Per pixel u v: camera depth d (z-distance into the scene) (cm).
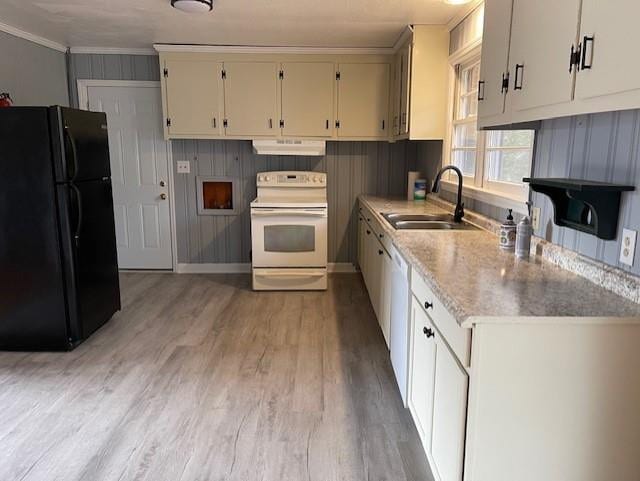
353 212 514
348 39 419
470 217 307
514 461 145
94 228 336
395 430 230
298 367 294
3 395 261
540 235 218
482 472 145
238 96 460
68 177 302
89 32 406
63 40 439
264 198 484
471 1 303
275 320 374
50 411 245
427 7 322
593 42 131
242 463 206
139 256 520
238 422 236
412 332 220
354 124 466
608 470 146
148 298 429
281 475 199
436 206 392
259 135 467
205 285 471
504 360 139
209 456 210
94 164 335
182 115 462
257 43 439
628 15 116
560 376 140
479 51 304
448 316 160
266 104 462
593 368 140
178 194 509
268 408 248
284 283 448
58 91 463
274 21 363
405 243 242
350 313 390
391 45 440
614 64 122
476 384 140
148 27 388
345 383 275
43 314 311
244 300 424
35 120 293
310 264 446
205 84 457
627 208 157
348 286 466
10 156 297
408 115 380
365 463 207
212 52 452
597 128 174
